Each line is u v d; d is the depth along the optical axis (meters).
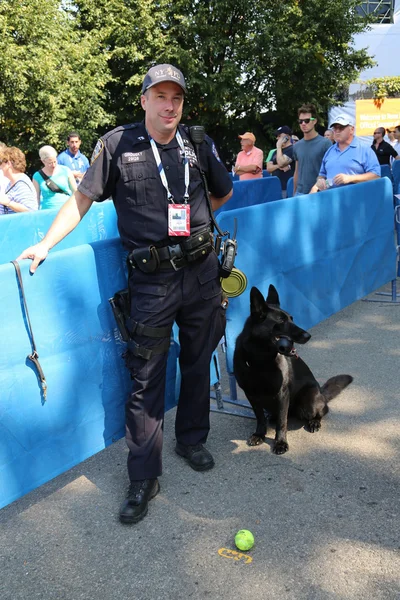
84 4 19.22
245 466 3.00
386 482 2.77
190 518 2.58
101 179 2.51
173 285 2.59
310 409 3.29
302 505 2.62
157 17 19.06
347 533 2.39
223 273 2.81
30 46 15.75
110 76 18.81
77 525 2.59
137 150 2.49
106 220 5.41
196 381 2.91
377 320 5.19
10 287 2.35
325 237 4.77
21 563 2.36
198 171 2.62
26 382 2.47
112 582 2.21
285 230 4.20
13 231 4.56
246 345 3.04
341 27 18.94
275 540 2.38
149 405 2.66
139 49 19.47
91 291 2.74
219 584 2.15
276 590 2.10
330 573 2.17
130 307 2.70
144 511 2.60
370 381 3.93
